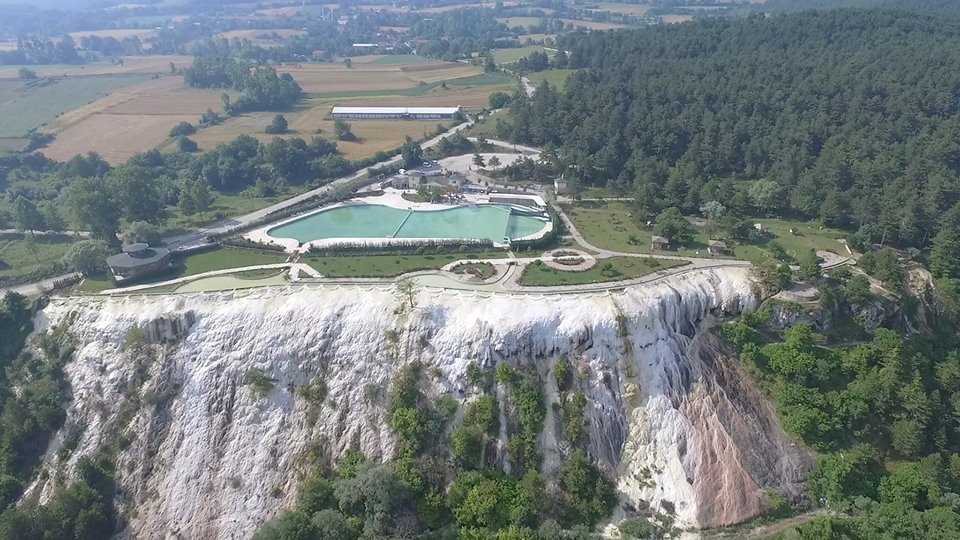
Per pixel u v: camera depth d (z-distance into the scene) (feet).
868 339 418.51
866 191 556.51
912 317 437.99
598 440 378.94
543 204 612.29
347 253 514.27
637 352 399.44
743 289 435.12
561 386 388.98
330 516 333.83
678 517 352.28
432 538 346.74
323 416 394.11
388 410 391.45
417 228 574.15
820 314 419.13
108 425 401.49
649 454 375.04
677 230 510.17
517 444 372.79
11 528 341.00
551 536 328.90
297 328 417.90
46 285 495.41
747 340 412.16
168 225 599.98
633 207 588.50
